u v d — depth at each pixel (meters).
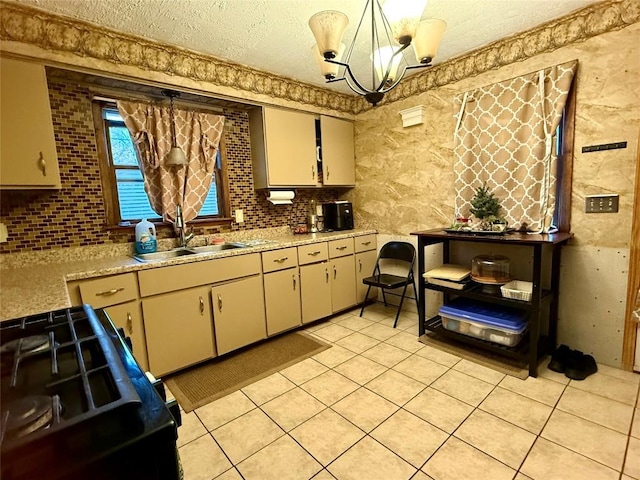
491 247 2.65
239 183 3.08
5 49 1.73
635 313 1.99
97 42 2.01
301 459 1.49
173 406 0.68
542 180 2.25
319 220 3.72
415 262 3.24
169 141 2.58
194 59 2.42
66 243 2.21
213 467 1.46
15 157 1.77
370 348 2.56
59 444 0.47
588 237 2.15
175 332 2.21
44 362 0.72
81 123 2.23
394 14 1.33
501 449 1.49
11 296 1.31
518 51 2.30
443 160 2.86
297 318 2.89
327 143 3.38
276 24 2.03
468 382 2.04
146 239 2.43
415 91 2.99
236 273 2.48
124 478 0.48
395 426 1.67
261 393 2.02
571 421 1.65
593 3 1.96
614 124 1.99
